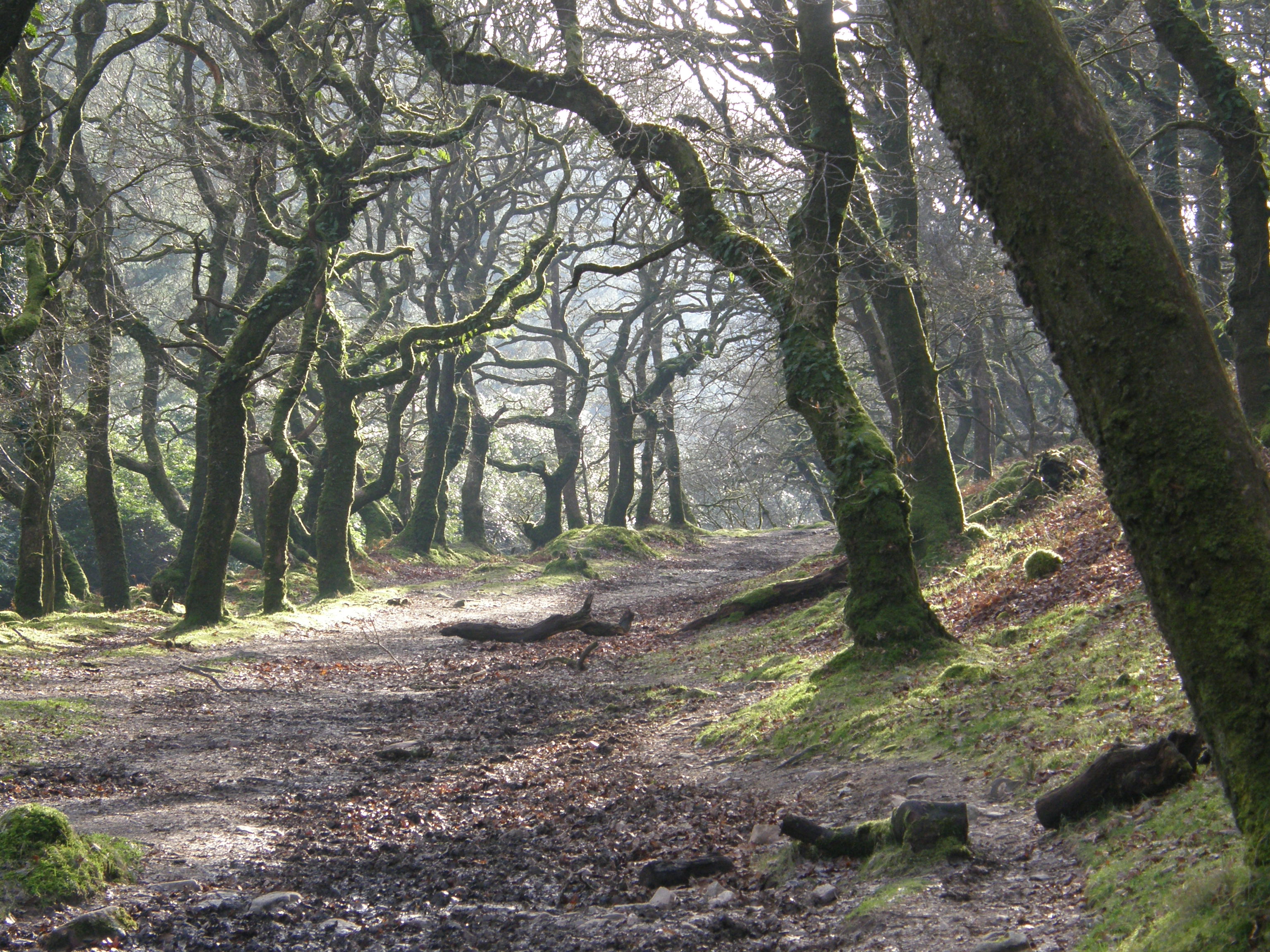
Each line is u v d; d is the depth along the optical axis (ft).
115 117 101.14
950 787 24.07
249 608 97.25
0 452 80.28
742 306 72.28
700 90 64.18
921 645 37.24
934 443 62.13
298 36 79.25
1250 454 10.49
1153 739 21.81
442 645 73.92
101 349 88.33
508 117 111.65
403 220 136.15
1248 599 10.19
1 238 68.49
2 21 34.88
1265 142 53.31
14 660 56.65
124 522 131.95
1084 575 42.19
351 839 25.98
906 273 58.03
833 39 43.11
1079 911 15.39
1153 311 10.43
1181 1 66.80
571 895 21.04
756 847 23.17
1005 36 10.93
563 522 204.64
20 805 22.36
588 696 49.08
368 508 143.23
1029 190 10.85
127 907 19.79
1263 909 10.65
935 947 15.10
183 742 39.55
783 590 65.26
